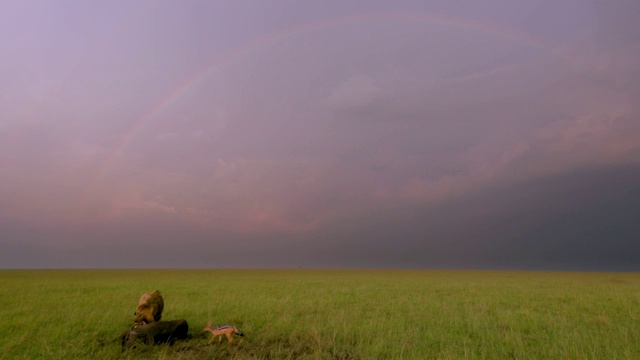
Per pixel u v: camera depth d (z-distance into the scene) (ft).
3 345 33.83
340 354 33.50
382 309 58.44
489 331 41.14
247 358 32.22
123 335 36.88
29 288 91.97
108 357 31.99
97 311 51.65
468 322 46.34
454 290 93.97
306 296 76.18
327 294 80.59
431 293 84.89
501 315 51.49
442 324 45.96
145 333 35.50
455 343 37.22
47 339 36.19
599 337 38.29
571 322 46.29
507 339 37.42
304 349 35.24
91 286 100.73
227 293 81.10
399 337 38.55
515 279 163.43
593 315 52.75
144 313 38.24
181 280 139.23
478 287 104.06
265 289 93.50
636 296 77.15
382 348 34.81
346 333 39.55
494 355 32.71
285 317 47.85
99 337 38.78
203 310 53.83
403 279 156.87
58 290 87.56
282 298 70.44
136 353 33.37
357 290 92.12
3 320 44.34
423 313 54.54
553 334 39.29
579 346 34.65
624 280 159.43
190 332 40.78
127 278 156.04
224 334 38.47
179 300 66.28
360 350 34.09
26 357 31.27
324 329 41.63
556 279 165.68
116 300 66.69
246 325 44.21
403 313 54.90
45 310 52.44
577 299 71.05
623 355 32.42
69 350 33.19
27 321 43.39
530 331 42.24
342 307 59.67
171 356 32.01
